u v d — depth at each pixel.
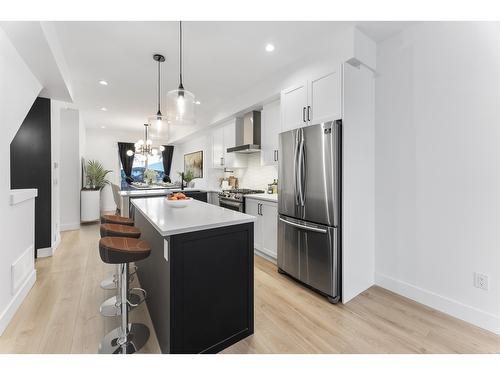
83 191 5.70
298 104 2.73
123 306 1.65
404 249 2.40
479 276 1.91
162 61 3.02
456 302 2.03
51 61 2.39
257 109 4.14
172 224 1.56
